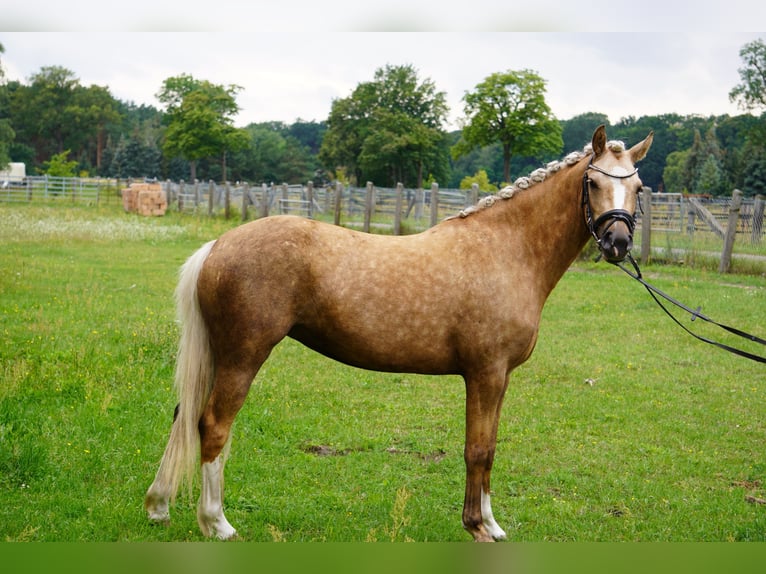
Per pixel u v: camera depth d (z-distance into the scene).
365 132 60.00
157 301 11.88
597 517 4.88
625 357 9.47
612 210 4.22
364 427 6.56
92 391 6.72
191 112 54.38
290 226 4.25
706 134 48.12
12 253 16.98
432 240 4.44
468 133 38.62
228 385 4.16
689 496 5.28
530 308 4.44
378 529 4.52
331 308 4.20
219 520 4.22
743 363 9.27
